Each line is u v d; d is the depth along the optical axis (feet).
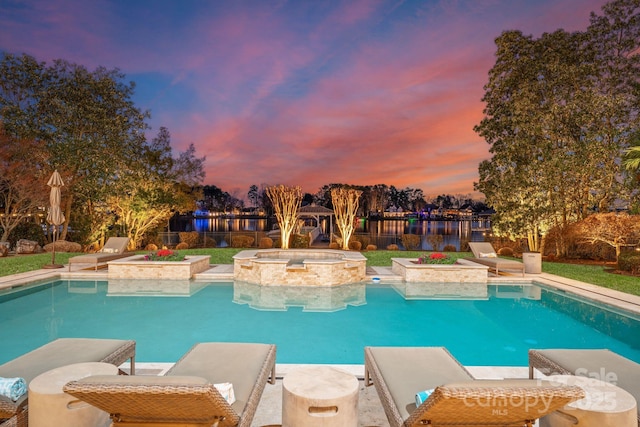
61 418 7.23
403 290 31.65
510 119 61.62
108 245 39.81
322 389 7.47
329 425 7.11
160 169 80.69
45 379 7.81
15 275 33.63
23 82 61.05
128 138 67.31
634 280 34.14
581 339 19.56
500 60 64.95
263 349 11.34
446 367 10.08
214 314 23.85
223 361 10.27
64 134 61.82
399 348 11.58
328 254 43.75
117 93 67.31
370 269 40.63
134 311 24.43
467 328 21.42
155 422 6.70
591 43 60.34
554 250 58.49
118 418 6.71
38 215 62.18
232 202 313.53
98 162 61.52
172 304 26.37
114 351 10.62
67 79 63.93
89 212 67.00
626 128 54.03
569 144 56.90
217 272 36.65
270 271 32.76
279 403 10.84
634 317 23.58
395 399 8.32
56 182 38.27
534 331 20.93
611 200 55.83
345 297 29.01
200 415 6.55
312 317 23.38
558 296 29.73
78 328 20.72
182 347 17.84
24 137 57.72
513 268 35.01
